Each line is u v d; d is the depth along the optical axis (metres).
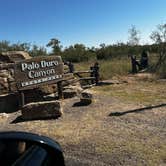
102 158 7.35
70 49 39.41
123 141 8.31
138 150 7.68
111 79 18.94
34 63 13.65
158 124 9.56
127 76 19.95
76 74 17.80
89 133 9.13
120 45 39.16
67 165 7.01
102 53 38.09
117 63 25.84
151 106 11.72
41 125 10.44
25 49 33.19
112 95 14.05
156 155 7.37
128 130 9.18
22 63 13.42
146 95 13.90
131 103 12.34
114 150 7.76
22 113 11.31
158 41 25.28
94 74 17.64
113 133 8.99
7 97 13.73
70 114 11.44
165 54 23.59
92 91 15.09
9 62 15.20
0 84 14.12
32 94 14.19
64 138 8.86
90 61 34.88
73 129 9.64
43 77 13.81
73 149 8.00
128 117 10.46
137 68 23.47
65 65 17.72
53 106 11.14
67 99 13.84
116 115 10.76
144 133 8.85
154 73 20.31
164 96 13.50
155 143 8.09
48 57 13.96
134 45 39.03
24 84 13.37
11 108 13.62
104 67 22.55
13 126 10.66
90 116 10.92
